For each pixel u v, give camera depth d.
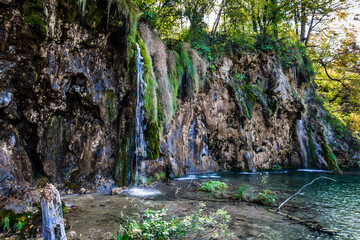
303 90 18.72
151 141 9.38
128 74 8.60
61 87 6.93
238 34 15.12
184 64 12.12
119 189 7.45
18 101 6.22
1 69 5.46
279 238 4.12
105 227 4.36
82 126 7.74
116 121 8.58
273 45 16.78
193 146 12.83
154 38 10.57
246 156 14.16
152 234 3.24
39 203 4.77
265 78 16.27
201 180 10.16
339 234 4.37
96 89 7.85
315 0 16.47
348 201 6.88
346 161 19.95
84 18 6.99
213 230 4.26
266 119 15.48
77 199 6.38
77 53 7.26
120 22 7.91
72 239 3.76
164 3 12.22
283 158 16.23
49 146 6.96
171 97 10.80
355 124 21.09
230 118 14.42
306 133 17.33
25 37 5.46
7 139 5.82
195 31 13.95
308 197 7.36
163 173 9.91
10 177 5.32
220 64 14.32
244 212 5.55
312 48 20.94
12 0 5.10
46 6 5.86
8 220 4.07
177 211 5.44
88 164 7.78
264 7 16.73
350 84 22.28
